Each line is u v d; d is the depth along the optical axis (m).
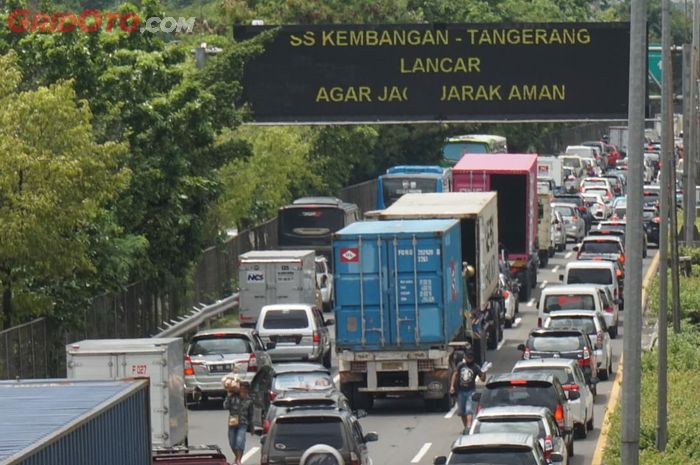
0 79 109.12
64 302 114.00
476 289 120.31
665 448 85.81
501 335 136.50
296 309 122.00
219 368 108.19
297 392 83.25
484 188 159.50
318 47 142.62
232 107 137.75
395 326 104.00
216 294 162.38
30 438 42.78
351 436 70.12
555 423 76.38
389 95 142.50
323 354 125.62
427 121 142.50
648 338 133.62
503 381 82.81
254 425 94.19
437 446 92.25
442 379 104.31
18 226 104.62
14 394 50.81
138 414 52.38
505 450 64.62
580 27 142.12
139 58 133.00
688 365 113.00
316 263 167.38
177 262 138.62
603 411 102.94
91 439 46.59
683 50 174.25
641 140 66.69
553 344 104.56
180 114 132.50
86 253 114.19
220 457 61.91
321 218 180.00
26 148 105.31
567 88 142.38
